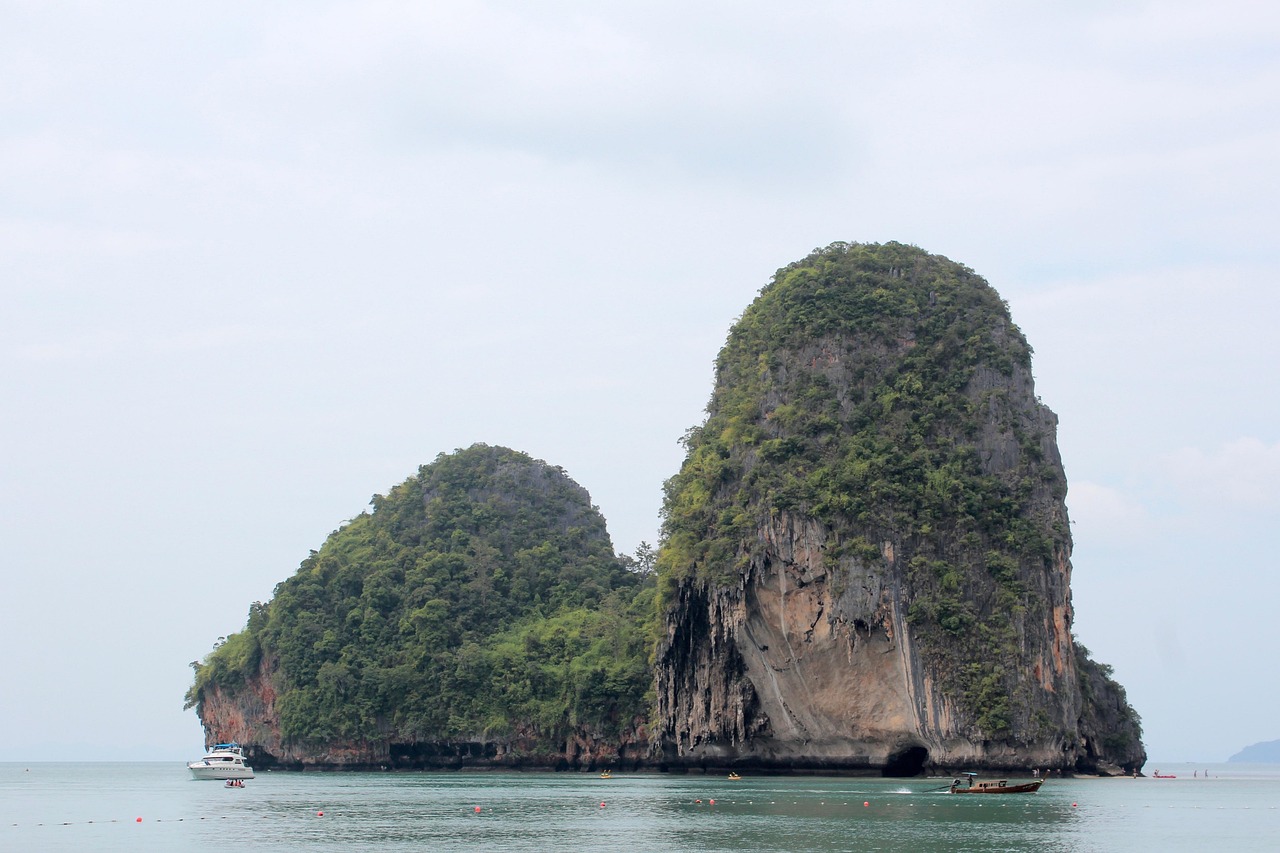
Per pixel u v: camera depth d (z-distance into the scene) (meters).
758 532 127.69
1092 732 146.00
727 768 137.38
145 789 138.38
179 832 77.94
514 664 171.38
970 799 95.88
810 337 139.75
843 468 127.19
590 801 99.12
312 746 173.75
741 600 128.00
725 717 132.25
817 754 129.25
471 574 191.38
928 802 92.75
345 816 87.25
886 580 121.12
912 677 119.88
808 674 126.19
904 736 122.94
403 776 157.38
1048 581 125.38
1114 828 76.69
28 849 69.75
